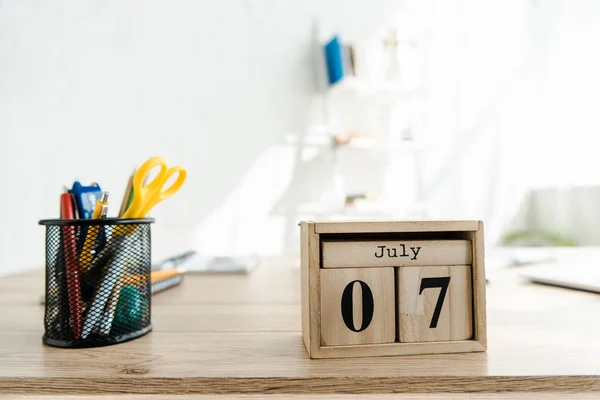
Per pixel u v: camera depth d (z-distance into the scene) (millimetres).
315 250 405
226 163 2582
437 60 2732
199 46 2584
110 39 2537
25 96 2494
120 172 2537
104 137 2531
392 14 2670
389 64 2449
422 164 2693
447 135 2734
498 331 477
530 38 2811
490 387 349
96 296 440
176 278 795
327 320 408
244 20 2600
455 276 424
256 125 2594
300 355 406
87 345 429
